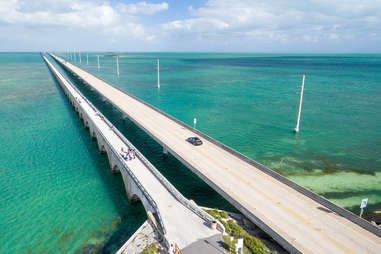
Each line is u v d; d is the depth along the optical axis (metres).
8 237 30.31
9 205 36.25
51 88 135.50
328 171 46.44
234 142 59.47
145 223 27.11
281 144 58.56
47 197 38.19
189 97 107.69
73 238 30.09
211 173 33.28
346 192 40.00
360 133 65.31
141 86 135.00
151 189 32.12
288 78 166.88
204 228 25.09
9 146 57.25
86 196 38.47
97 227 31.92
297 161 50.31
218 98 105.88
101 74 190.00
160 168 45.81
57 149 55.97
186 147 41.97
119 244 29.02
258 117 78.94
